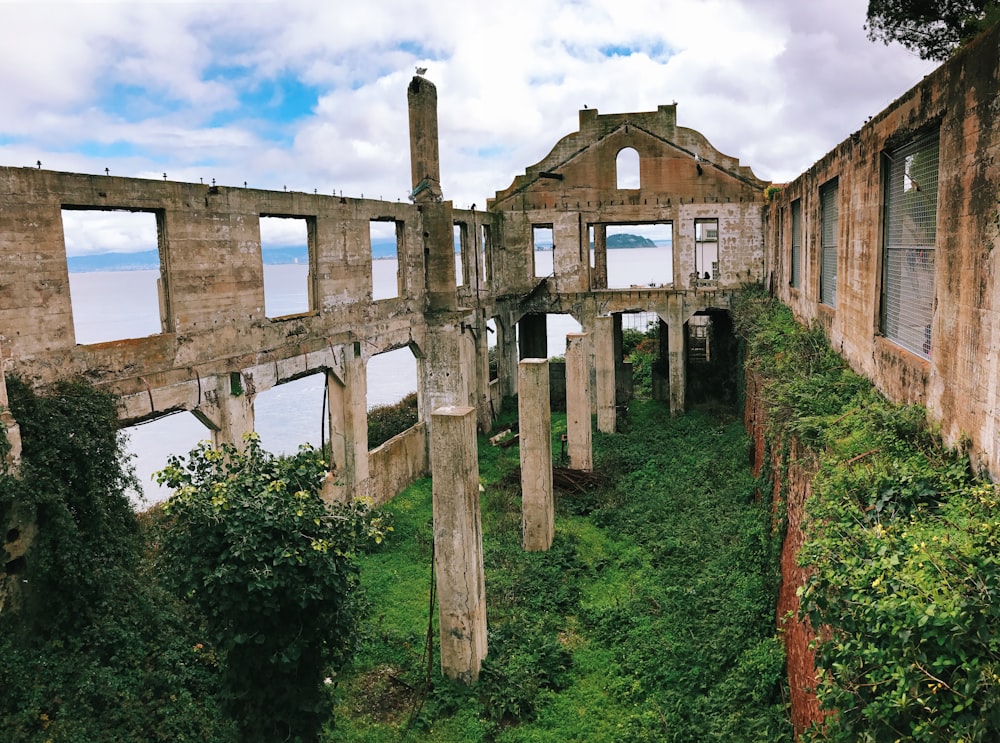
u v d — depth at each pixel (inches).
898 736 195.8
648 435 980.6
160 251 524.1
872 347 467.8
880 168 452.1
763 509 563.5
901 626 195.5
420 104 853.8
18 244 424.2
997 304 280.1
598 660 490.3
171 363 525.0
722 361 1184.2
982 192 294.2
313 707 374.9
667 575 577.3
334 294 700.7
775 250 1010.1
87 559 411.8
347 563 384.8
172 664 417.7
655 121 1118.4
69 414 426.9
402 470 824.3
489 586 582.6
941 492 291.6
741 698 402.3
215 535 348.5
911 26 399.2
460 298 973.8
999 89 275.3
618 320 1228.5
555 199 1160.2
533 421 645.3
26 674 370.6
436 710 446.3
